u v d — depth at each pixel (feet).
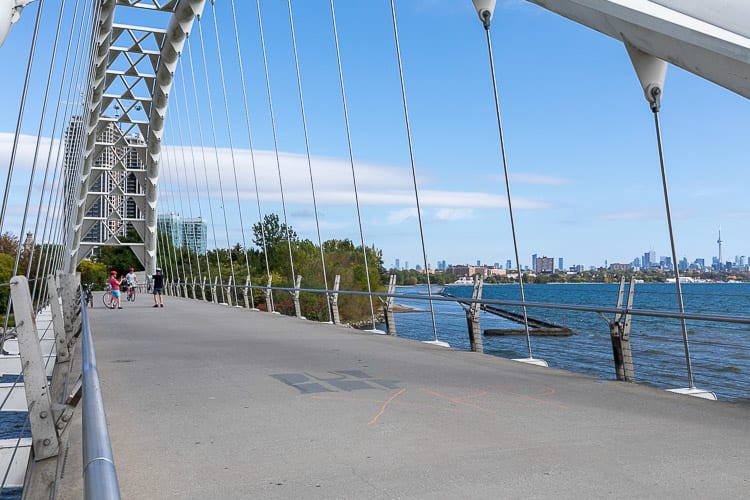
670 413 19.52
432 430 17.30
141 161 204.44
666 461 14.35
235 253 236.02
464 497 12.07
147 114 173.27
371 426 17.78
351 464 14.25
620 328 26.14
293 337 44.34
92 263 246.47
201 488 12.77
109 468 4.67
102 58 132.05
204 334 46.88
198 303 109.19
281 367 29.37
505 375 27.04
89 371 7.75
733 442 16.02
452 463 14.26
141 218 214.69
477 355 34.22
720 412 19.70
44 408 11.98
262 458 14.79
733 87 22.49
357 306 105.09
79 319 34.68
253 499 12.12
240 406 20.57
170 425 18.06
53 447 11.99
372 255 160.86
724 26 22.18
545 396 22.29
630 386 24.52
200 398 21.97
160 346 38.68
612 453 15.02
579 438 16.42
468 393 22.79
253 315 71.36
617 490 12.39
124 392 23.18
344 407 20.35
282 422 18.33
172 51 141.69
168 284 178.29
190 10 123.24
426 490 12.48
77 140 60.08
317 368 29.01
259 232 242.17
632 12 24.00
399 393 22.79
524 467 13.92
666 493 12.21
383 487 12.68
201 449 15.58
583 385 24.64
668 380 26.17
